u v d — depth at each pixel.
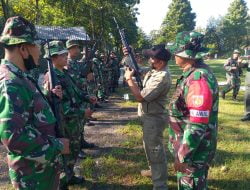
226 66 12.34
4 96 2.34
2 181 4.89
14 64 2.49
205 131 2.84
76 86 4.43
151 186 4.69
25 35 2.48
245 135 7.35
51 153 2.50
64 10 32.19
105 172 5.15
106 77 12.45
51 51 4.09
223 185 4.74
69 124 4.18
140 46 49.16
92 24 30.59
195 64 2.99
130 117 9.16
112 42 32.47
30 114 2.50
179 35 3.03
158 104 4.09
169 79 4.08
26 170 2.57
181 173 3.10
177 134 3.12
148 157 4.25
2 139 2.35
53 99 3.09
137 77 4.17
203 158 3.02
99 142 6.80
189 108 2.85
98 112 9.84
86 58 6.51
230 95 13.42
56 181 2.78
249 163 5.59
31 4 27.38
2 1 17.38
